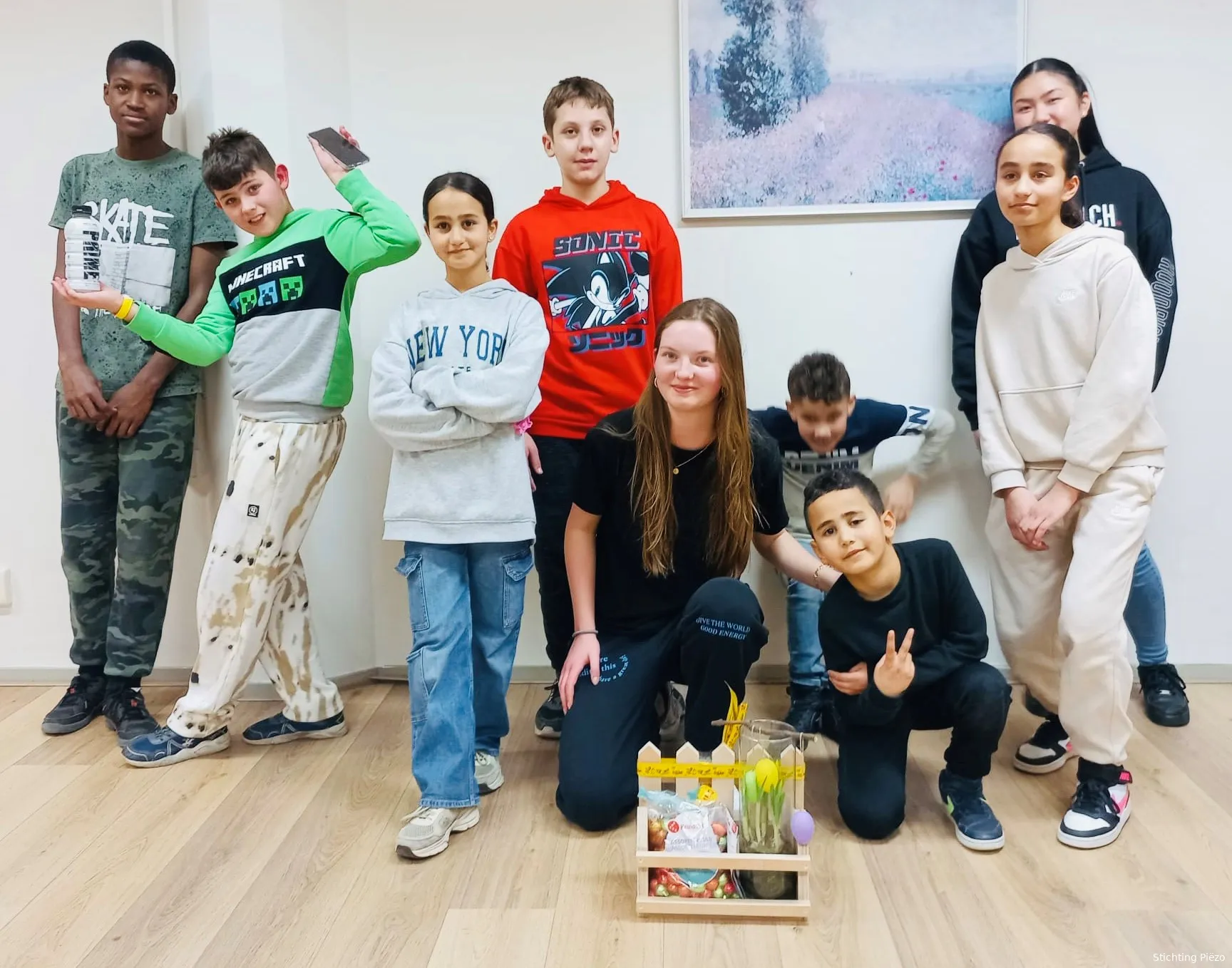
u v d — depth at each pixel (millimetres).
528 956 1263
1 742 1965
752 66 2053
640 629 1709
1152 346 1548
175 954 1273
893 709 1493
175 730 1859
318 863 1491
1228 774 1745
